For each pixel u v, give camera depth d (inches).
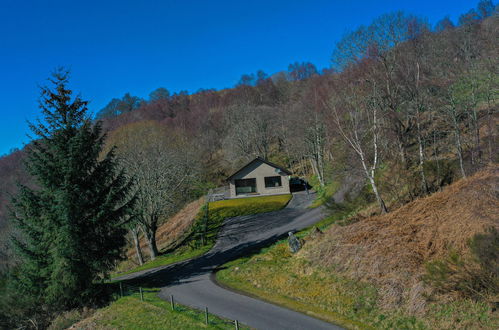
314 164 2262.6
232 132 2984.7
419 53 1403.8
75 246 872.9
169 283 990.4
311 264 839.7
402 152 1153.4
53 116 908.6
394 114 1205.1
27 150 896.9
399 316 569.9
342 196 1437.0
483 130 1141.1
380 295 631.2
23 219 923.4
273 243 1187.9
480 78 1184.2
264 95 4227.4
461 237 623.2
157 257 1478.8
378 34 1450.5
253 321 642.2
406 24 1449.3
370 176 970.1
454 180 956.6
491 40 1358.3
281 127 2773.1
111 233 976.3
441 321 519.5
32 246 894.4
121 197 992.2
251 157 2785.4
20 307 901.2
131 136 2456.9
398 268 660.7
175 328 660.1
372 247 751.7
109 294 964.6
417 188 1024.2
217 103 4330.7
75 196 884.0
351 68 1494.8
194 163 2519.7
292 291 761.0
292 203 1779.0
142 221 1465.3
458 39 1754.4
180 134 3100.4
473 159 939.3
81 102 952.3
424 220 754.2
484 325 478.0
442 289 549.3
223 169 2984.7
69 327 824.3
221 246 1338.6
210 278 972.6
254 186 2082.9
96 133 984.9
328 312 643.5
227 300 774.5
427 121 1279.5
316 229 983.6
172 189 1766.7
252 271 928.3
